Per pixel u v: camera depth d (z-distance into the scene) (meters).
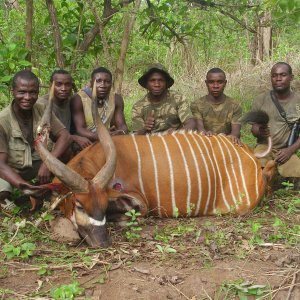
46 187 2.63
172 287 2.23
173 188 2.91
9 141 2.93
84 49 4.18
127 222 2.74
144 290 2.21
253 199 3.03
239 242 2.59
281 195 3.36
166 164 2.92
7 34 4.55
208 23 6.02
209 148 3.05
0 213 2.96
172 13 4.62
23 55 3.57
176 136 3.04
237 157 3.09
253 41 7.23
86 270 2.35
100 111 3.46
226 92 5.75
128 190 2.82
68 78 3.29
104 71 3.43
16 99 2.86
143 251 2.50
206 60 6.68
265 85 5.74
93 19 4.35
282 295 2.23
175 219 2.95
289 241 2.59
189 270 2.35
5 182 2.91
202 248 2.52
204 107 3.79
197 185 2.95
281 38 7.73
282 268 2.37
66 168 2.48
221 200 3.04
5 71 3.59
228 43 6.95
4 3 5.16
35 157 3.04
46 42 4.34
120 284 2.24
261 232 2.71
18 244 2.55
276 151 3.63
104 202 2.51
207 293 2.22
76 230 2.61
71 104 3.44
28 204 3.10
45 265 2.37
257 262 2.42
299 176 3.49
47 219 2.71
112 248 2.49
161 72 3.66
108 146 2.62
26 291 2.20
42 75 4.28
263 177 3.11
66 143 3.01
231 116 3.78
